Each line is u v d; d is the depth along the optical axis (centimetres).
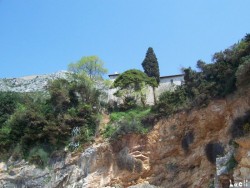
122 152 4044
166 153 3953
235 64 3791
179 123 3962
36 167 4303
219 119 3709
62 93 4778
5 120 5116
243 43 3853
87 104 4738
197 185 3656
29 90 6438
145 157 3984
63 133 4450
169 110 4081
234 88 3638
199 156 3759
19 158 4444
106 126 4459
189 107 3922
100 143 4231
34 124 4538
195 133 3834
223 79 3791
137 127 4109
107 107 4878
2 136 4647
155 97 4975
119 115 4566
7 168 4416
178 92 4197
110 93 5434
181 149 3919
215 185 3138
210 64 4075
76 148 4309
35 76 6794
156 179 3900
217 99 3759
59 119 4550
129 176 3956
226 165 3116
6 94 5488
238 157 3041
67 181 4141
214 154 3638
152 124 4138
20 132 4650
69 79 5609
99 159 4106
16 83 6700
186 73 4259
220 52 3994
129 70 4994
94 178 4038
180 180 3797
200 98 3859
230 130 3541
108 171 4031
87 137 4369
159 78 5781
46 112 4741
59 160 4306
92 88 5081
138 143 4053
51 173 4250
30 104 4909
